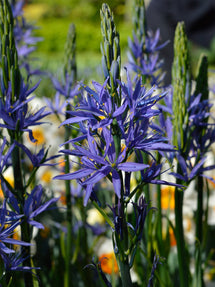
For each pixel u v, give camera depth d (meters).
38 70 1.11
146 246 0.88
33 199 0.70
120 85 0.61
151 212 0.85
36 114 0.70
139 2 0.90
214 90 1.00
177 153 0.76
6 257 0.67
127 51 0.90
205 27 5.13
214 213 1.21
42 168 1.16
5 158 0.66
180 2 4.16
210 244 1.20
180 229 0.79
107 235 1.16
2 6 0.68
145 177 0.64
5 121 0.68
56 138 1.41
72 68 0.93
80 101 0.64
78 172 0.61
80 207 0.97
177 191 0.78
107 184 1.07
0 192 0.81
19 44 1.15
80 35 7.25
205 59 0.82
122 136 0.62
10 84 0.68
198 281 0.83
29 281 0.71
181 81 0.77
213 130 0.81
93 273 0.96
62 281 0.94
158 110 0.62
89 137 0.61
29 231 0.70
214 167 0.77
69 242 0.92
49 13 9.13
